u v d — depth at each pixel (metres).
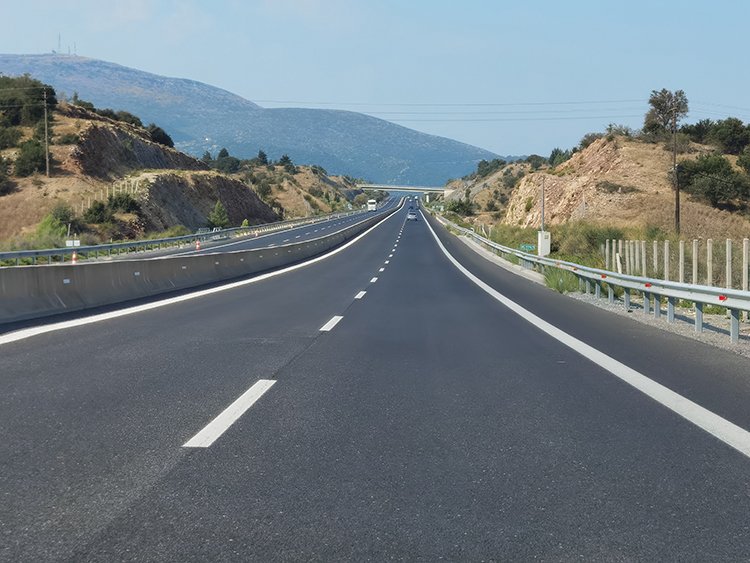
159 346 10.70
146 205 80.06
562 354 10.30
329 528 3.98
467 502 4.40
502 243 53.62
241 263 30.17
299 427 6.20
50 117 98.50
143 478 4.82
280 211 150.25
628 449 5.58
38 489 4.60
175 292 21.11
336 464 5.16
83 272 16.34
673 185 70.44
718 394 7.62
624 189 70.50
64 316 14.41
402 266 37.00
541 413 6.76
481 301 19.14
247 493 4.55
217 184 103.38
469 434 6.00
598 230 36.91
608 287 19.06
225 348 10.59
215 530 3.95
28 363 9.15
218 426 6.19
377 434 5.99
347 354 10.16
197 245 56.28
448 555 3.64
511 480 4.83
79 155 85.75
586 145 102.12
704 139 93.94
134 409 6.78
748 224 61.38
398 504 4.36
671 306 14.42
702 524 4.05
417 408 6.94
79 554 3.63
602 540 3.83
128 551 3.67
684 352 10.56
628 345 11.27
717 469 5.07
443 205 183.88
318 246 50.03
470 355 10.17
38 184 78.19
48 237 52.38
